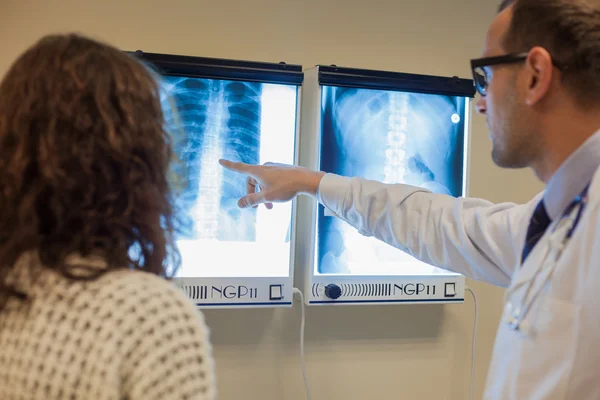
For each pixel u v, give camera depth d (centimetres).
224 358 160
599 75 78
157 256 65
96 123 60
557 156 85
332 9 163
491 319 181
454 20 173
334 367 168
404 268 158
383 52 167
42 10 147
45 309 57
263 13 158
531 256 85
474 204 120
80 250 60
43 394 55
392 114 155
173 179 74
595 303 72
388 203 124
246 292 146
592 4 80
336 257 153
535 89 82
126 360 56
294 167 133
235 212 146
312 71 152
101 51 64
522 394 79
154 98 67
